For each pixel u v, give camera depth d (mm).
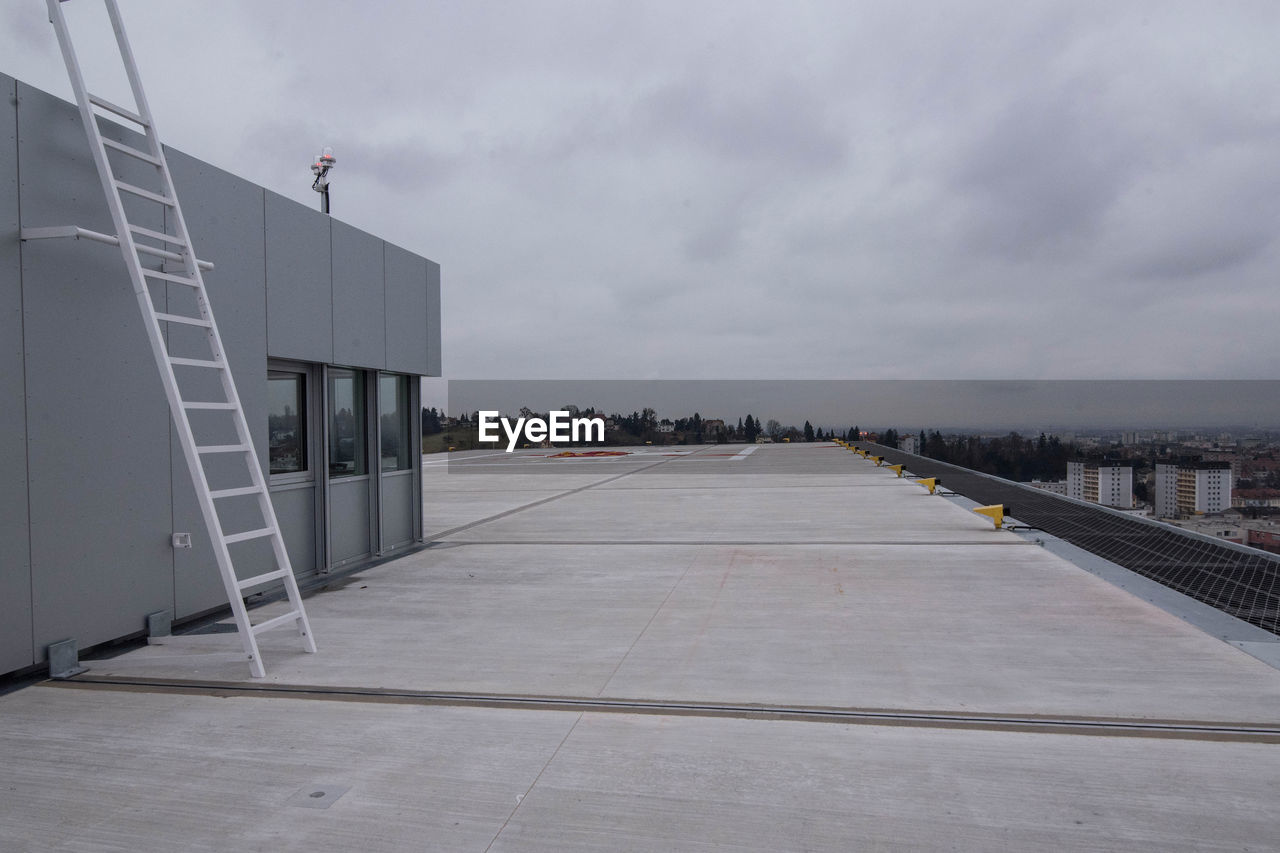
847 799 2566
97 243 4352
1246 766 2760
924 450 26406
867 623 4832
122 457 4508
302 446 6578
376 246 7375
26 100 3957
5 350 3840
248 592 5625
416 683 3854
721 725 3225
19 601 3904
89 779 2820
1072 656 4082
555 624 4973
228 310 5375
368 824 2451
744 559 7137
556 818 2471
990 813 2457
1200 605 5160
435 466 23922
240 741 3148
